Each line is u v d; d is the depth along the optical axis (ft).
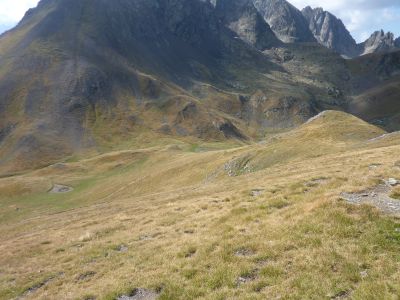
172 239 80.18
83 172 621.72
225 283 55.21
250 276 56.49
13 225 221.25
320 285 49.19
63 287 71.97
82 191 479.00
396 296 43.65
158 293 58.65
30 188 518.37
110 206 181.57
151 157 583.99
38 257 96.94
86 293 63.72
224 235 71.97
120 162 648.38
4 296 76.64
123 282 63.82
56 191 503.20
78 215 178.09
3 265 98.02
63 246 100.83
